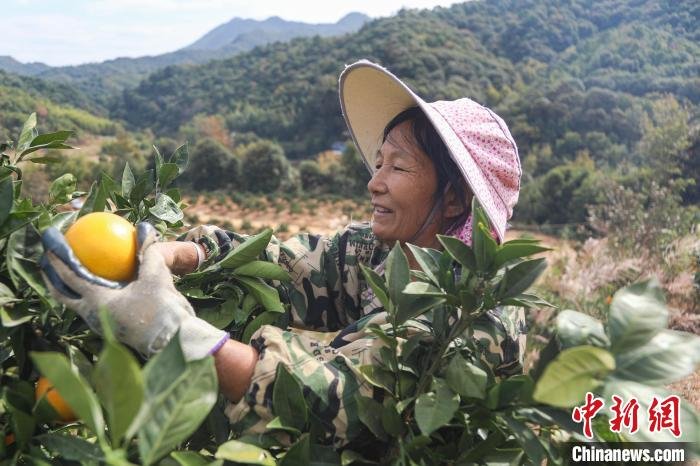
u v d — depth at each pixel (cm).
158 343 85
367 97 147
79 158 4250
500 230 120
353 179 4597
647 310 77
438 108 125
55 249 81
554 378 67
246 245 114
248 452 82
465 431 92
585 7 10200
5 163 112
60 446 79
